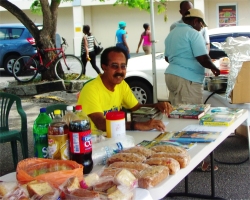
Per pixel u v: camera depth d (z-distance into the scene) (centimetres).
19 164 179
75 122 193
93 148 215
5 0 1002
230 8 1845
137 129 284
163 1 1074
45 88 963
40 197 151
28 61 1062
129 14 1958
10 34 1277
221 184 400
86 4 1934
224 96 404
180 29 429
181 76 427
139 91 725
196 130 274
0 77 1280
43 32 1009
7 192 155
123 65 295
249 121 376
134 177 168
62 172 166
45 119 207
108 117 240
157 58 725
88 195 149
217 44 392
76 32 1969
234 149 499
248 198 366
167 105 324
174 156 202
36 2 1120
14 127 656
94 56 1105
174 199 368
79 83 968
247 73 365
